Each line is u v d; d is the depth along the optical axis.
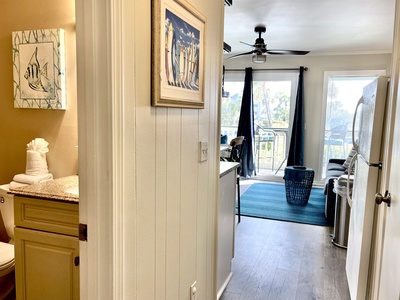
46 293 1.60
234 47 5.54
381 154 1.78
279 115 6.24
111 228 0.98
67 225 1.53
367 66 5.62
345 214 3.08
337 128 5.91
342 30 4.26
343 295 2.29
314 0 3.18
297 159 5.92
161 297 1.32
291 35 4.59
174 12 1.24
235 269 2.68
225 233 2.35
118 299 1.02
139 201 1.11
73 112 2.16
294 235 3.46
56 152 2.23
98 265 1.01
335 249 3.10
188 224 1.55
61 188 1.69
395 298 1.17
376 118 1.77
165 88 1.21
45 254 1.58
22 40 2.20
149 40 1.10
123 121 0.98
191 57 1.42
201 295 1.80
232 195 2.50
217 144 1.90
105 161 0.96
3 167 2.38
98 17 0.91
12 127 2.32
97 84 0.93
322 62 5.82
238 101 6.45
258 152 6.49
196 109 1.56
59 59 2.12
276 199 4.86
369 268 1.84
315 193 5.31
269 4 3.31
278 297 2.27
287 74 6.04
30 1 2.17
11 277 2.09
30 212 1.60
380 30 4.23
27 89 2.22
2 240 2.43
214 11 1.73
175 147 1.36
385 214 1.53
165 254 1.33
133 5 1.00
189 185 1.54
